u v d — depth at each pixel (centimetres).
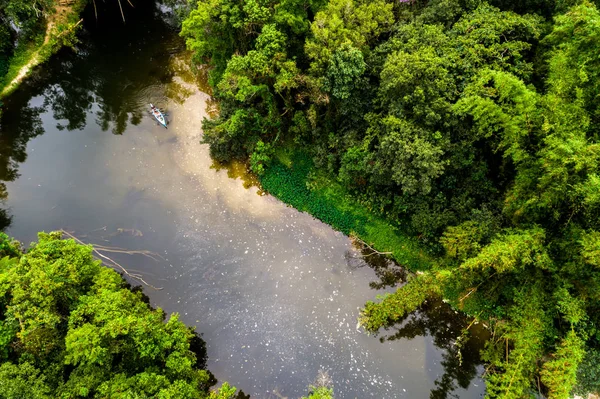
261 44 2473
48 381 1814
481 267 2211
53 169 3100
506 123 2005
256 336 2436
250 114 2828
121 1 4131
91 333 1816
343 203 2822
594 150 1769
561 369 1891
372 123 2481
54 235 2252
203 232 2808
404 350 2378
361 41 2391
